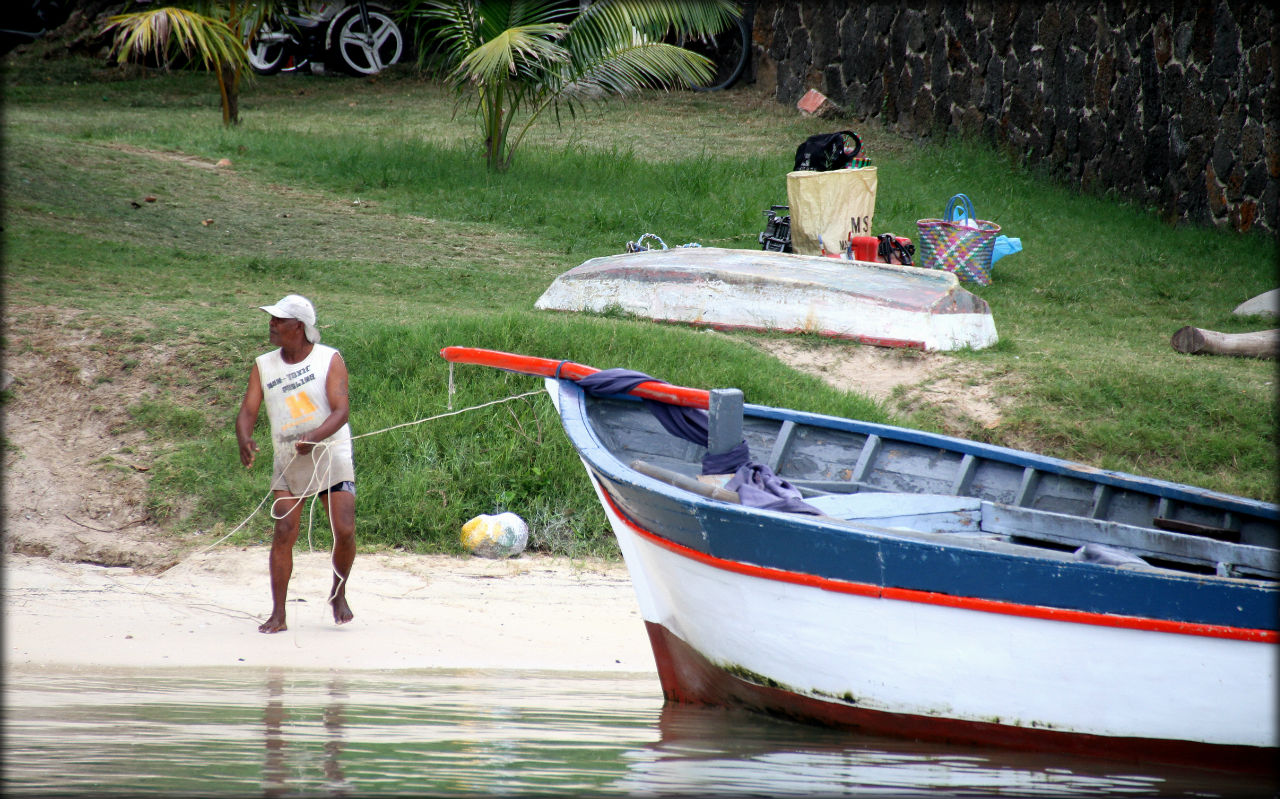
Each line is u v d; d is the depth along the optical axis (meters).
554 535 34.34
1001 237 59.28
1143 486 23.58
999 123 87.25
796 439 27.00
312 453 25.20
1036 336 48.28
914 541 18.42
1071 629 18.06
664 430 26.59
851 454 26.67
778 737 19.50
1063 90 81.81
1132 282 59.75
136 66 108.06
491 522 33.44
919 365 42.91
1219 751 18.08
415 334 40.12
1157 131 75.50
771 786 15.75
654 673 24.45
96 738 16.81
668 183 72.50
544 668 24.05
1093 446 38.12
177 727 17.70
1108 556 18.89
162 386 37.62
